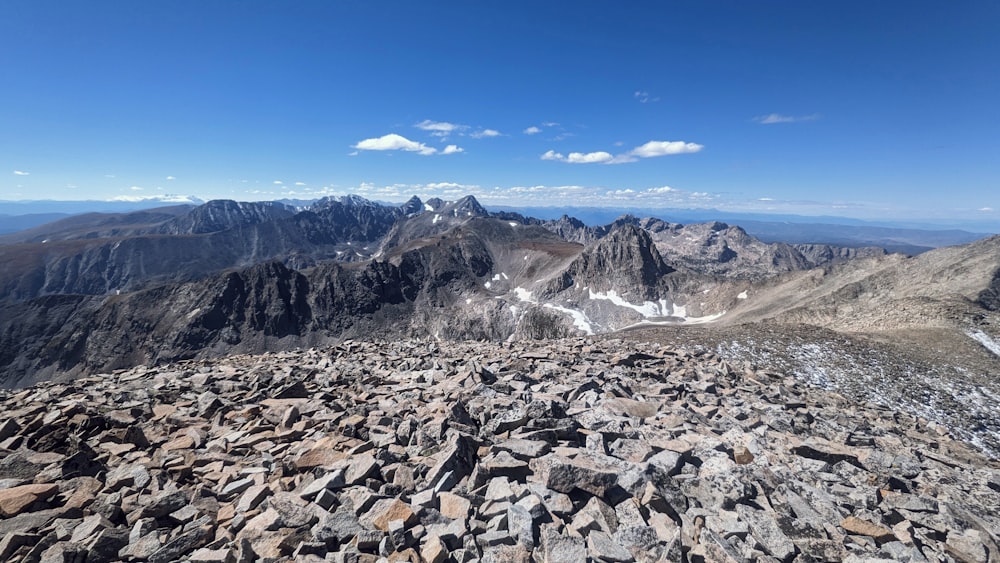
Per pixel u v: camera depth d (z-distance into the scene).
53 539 8.95
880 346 50.47
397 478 10.92
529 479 11.04
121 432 13.67
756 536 9.59
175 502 10.15
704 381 21.25
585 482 10.62
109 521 9.52
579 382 18.81
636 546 8.89
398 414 15.23
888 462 13.63
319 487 10.40
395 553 8.48
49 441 12.95
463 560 8.51
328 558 8.49
